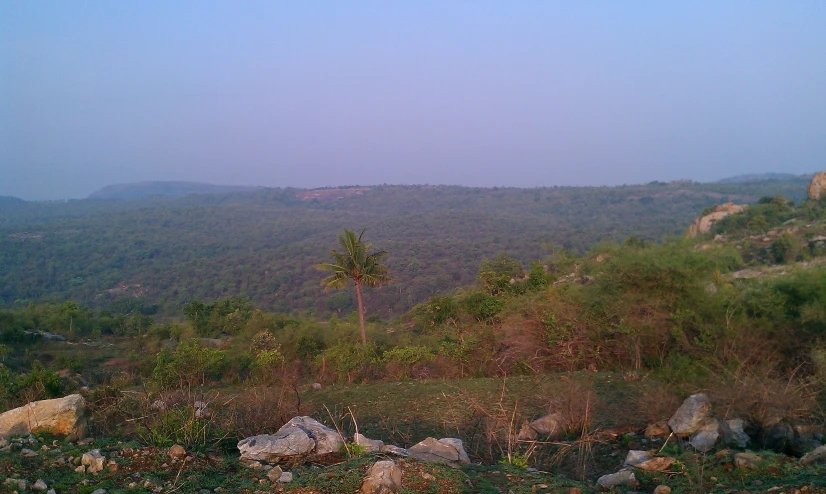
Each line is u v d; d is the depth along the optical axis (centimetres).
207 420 700
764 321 864
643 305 1036
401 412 875
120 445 533
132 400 802
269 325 2845
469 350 1288
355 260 2566
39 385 869
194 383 1292
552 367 1165
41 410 593
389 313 5409
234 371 1491
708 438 573
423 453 557
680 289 1008
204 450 584
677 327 966
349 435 715
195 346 1402
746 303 916
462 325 1588
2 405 796
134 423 684
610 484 492
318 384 1220
